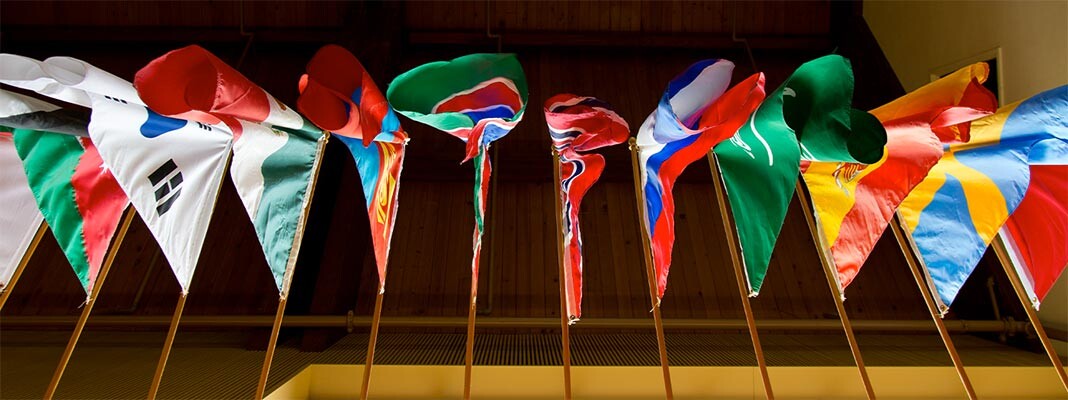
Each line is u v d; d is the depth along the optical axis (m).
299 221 1.52
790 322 2.83
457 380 2.22
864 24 4.14
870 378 2.28
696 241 3.51
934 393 2.27
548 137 3.83
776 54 4.35
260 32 4.19
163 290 3.27
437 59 4.29
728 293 3.31
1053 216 1.59
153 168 1.34
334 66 1.47
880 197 1.46
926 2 3.48
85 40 4.13
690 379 2.22
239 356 2.53
